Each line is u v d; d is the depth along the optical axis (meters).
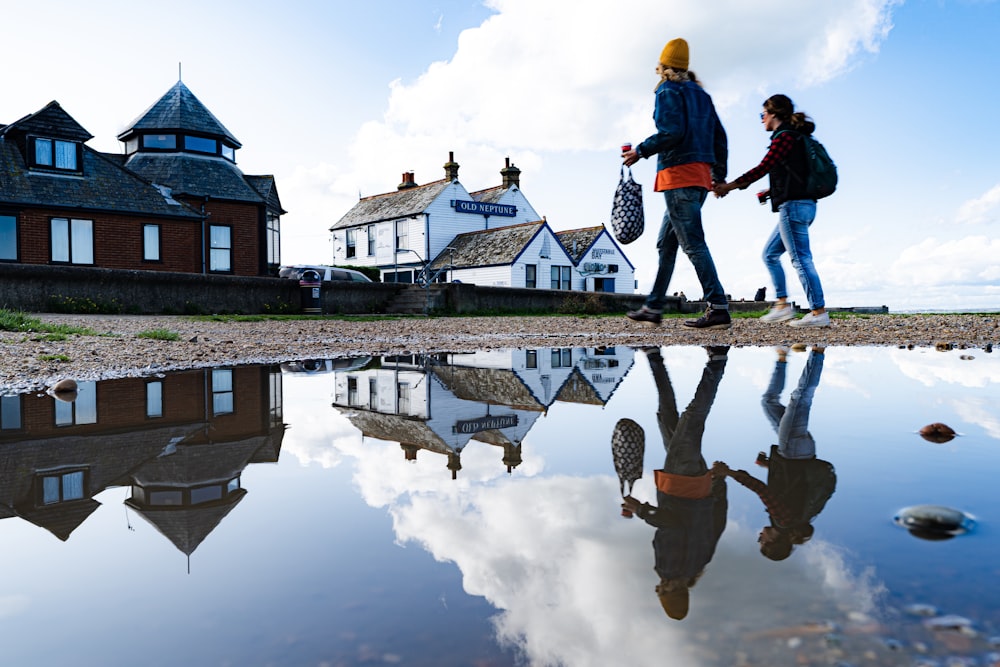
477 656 0.74
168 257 19.89
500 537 1.17
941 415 2.42
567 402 3.00
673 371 4.22
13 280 13.87
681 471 1.64
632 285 35.59
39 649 0.79
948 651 0.71
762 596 0.86
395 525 1.27
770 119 7.16
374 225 37.75
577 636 0.77
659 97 6.65
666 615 0.82
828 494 1.38
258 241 22.67
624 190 7.63
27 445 2.24
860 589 0.88
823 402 2.78
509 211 37.12
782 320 8.89
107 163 19.52
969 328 7.71
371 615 0.87
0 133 18.75
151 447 2.18
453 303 19.80
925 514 1.18
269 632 0.83
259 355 6.22
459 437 2.21
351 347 7.34
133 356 5.80
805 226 7.65
